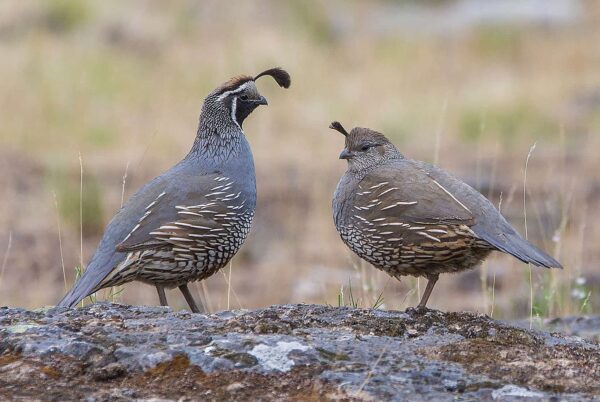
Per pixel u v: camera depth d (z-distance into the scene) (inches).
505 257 548.1
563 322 377.4
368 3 1339.8
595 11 1289.4
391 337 262.2
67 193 615.8
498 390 229.9
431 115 893.8
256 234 620.1
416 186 323.0
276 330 261.7
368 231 329.7
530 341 263.7
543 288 426.6
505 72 1087.6
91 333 257.0
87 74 915.4
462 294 513.7
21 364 240.4
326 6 1251.8
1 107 825.5
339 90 974.4
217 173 351.3
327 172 738.8
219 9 1144.2
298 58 1042.1
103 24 1042.7
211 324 266.4
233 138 358.3
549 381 236.4
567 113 916.0
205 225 339.3
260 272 560.7
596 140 818.8
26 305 491.5
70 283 537.3
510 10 1275.8
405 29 1256.8
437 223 315.3
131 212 336.2
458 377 235.9
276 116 883.4
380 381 232.5
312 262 576.1
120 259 329.4
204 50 1042.7
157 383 234.5
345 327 267.9
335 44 1171.3
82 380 235.9
